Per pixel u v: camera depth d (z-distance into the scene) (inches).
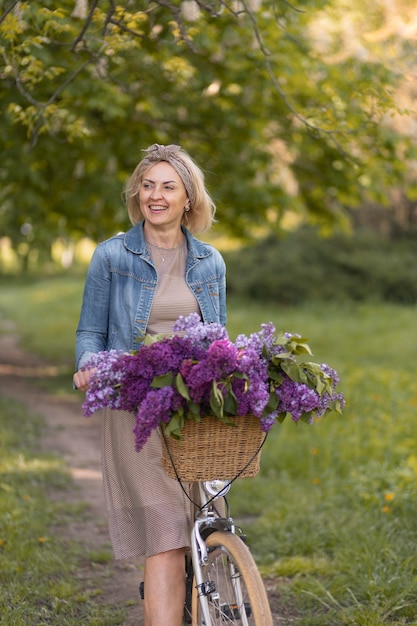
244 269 1173.1
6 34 253.8
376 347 782.5
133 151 521.3
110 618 201.8
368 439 362.9
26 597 211.9
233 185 580.7
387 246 1175.6
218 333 135.9
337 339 842.8
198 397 130.0
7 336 1007.0
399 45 499.2
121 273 159.3
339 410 141.5
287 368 134.2
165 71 363.9
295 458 352.5
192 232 168.9
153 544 153.7
